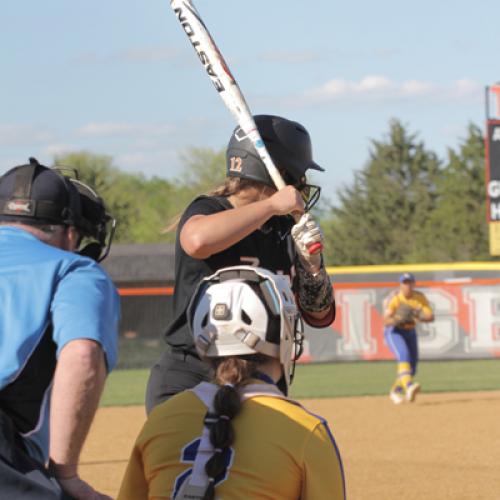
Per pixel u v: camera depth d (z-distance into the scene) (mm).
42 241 9680
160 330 67250
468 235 166875
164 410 8875
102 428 37719
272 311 8883
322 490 8461
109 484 25203
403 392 48062
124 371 66688
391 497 22984
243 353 8805
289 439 8461
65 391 8734
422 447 31141
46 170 9867
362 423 37625
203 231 11812
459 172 169750
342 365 68375
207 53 12867
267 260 12773
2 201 9750
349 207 180625
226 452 8383
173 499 8375
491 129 62969
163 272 106062
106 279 9391
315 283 12562
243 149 12867
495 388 51031
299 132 13117
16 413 9133
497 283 64312
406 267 65000
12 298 9141
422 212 177000
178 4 13078
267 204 11930
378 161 182750
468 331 64750
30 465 9055
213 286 9031
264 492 8297
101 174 172375
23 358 9008
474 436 33406
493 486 24297
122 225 174250
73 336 8836
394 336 44562
